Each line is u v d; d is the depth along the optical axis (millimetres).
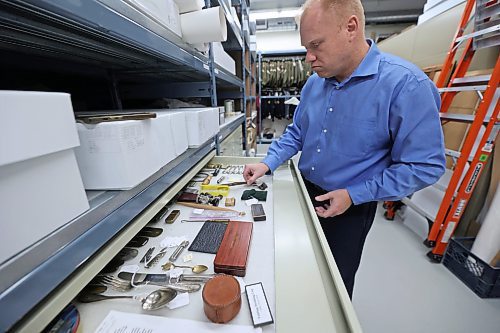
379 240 1827
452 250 1483
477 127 1352
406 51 2574
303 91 1137
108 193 453
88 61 848
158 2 612
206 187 921
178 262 530
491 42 1358
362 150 864
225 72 1549
